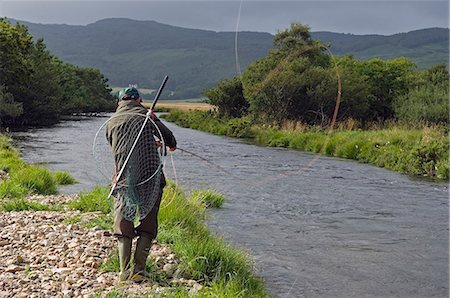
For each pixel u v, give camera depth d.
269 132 32.69
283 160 23.05
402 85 41.38
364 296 6.59
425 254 8.52
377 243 9.15
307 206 12.48
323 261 8.02
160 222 8.41
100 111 96.25
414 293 6.75
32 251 6.82
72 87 83.00
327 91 33.44
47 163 19.86
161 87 6.19
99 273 6.03
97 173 17.14
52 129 42.84
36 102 51.53
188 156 24.06
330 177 17.94
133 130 6.01
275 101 33.72
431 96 35.97
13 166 16.17
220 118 46.41
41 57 59.91
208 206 12.02
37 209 9.82
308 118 34.44
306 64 31.08
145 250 6.00
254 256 8.08
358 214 11.66
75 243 7.06
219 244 7.51
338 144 25.69
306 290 6.75
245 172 18.80
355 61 43.06
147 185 5.97
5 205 9.84
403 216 11.49
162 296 5.33
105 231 7.71
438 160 19.16
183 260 6.68
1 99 44.25
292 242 9.08
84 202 9.98
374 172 19.41
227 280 6.44
